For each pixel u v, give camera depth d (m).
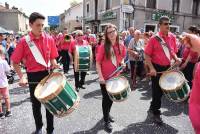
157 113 4.97
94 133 4.56
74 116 5.44
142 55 8.35
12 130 4.80
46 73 4.02
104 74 4.50
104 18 23.91
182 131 4.62
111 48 4.42
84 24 30.88
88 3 29.19
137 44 8.34
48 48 4.02
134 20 20.31
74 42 8.35
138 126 4.83
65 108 3.47
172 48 4.79
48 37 4.07
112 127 4.72
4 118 5.43
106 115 4.65
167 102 6.43
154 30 21.41
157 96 4.84
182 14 22.89
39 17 3.81
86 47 7.88
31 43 3.89
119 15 20.73
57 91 3.37
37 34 3.89
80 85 8.09
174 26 22.59
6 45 11.76
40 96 3.43
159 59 4.70
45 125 4.89
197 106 1.80
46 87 3.68
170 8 22.16
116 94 4.07
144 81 9.07
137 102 6.41
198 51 1.72
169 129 4.71
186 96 4.28
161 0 21.48
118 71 4.54
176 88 4.18
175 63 4.84
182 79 4.33
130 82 8.84
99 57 4.42
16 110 5.97
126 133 4.53
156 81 4.78
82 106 6.14
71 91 3.58
